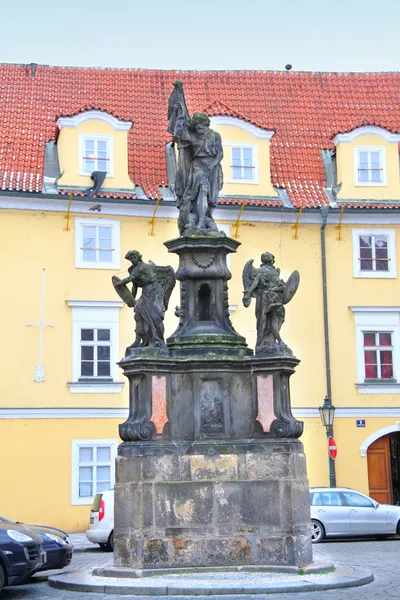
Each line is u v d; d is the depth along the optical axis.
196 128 17.06
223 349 15.98
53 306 30.45
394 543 24.47
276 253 32.22
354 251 32.62
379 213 32.66
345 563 16.47
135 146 33.16
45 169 31.66
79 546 25.22
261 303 16.11
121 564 14.96
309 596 13.00
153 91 35.34
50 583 15.34
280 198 32.50
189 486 15.08
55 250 30.69
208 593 13.20
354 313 32.34
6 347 29.95
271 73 36.91
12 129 32.62
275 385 15.67
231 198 32.00
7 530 15.23
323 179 33.59
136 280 16.22
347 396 31.88
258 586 13.32
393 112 35.88
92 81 35.22
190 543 14.90
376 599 12.68
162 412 15.53
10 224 30.50
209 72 36.50
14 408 29.69
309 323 32.06
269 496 15.11
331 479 30.66
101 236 31.19
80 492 29.88
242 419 15.79
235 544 14.94
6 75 34.66
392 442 32.56
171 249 16.75
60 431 29.98
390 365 32.38
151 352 15.71
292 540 14.91
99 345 30.64
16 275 30.31
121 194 31.17
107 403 30.38
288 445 15.34
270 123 35.03
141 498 14.94
